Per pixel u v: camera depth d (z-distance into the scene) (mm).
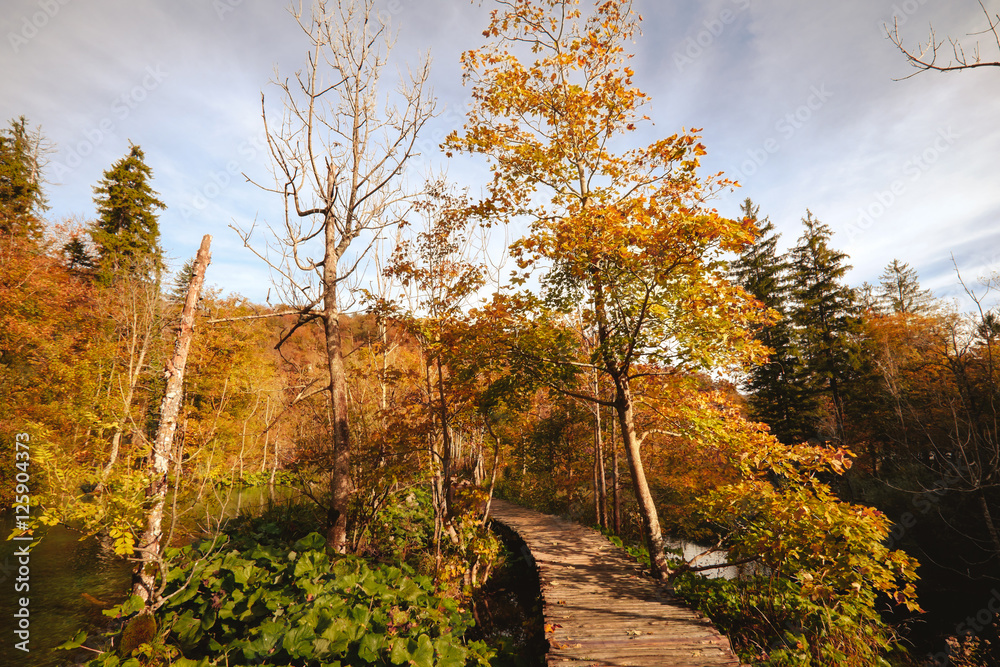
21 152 22984
